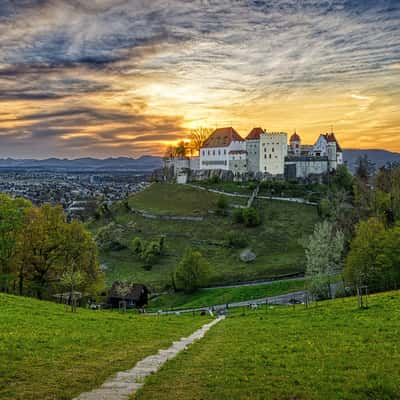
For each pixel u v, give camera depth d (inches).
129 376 959.6
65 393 815.1
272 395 826.2
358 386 870.4
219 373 996.6
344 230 4970.5
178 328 2027.6
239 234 6107.3
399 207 5108.3
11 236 2915.8
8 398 784.9
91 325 1847.9
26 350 1201.4
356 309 2145.7
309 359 1152.2
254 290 4458.7
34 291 3179.1
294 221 6476.4
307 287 3459.6
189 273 4719.5
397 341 1360.7
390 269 3302.2
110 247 6412.4
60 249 3164.4
